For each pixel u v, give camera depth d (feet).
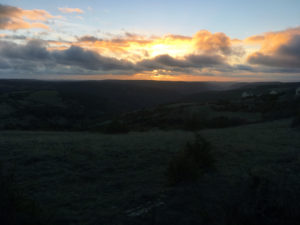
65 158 29.12
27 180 21.50
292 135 41.96
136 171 24.34
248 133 49.55
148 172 23.65
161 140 42.63
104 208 15.02
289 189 14.53
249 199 12.86
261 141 38.19
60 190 19.03
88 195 17.75
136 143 39.42
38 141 41.22
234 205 12.46
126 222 12.80
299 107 96.94
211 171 21.80
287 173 19.42
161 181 20.35
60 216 13.74
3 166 25.20
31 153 30.91
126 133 65.87
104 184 20.52
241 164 24.21
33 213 12.41
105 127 71.00
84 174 23.45
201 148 23.57
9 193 12.49
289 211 11.50
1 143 37.96
